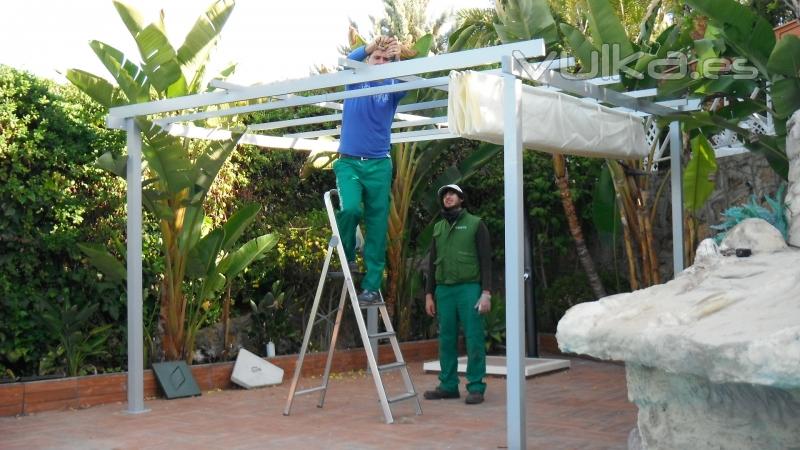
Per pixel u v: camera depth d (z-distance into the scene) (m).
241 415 6.80
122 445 5.62
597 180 10.66
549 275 12.23
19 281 7.70
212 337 9.32
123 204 8.53
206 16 7.91
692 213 9.84
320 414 6.78
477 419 6.41
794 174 4.43
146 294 8.25
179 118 7.29
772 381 2.80
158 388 7.87
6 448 5.56
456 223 7.20
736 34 6.03
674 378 3.62
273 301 9.41
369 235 6.70
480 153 10.16
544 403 7.15
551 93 5.63
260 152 10.00
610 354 3.54
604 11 6.99
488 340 11.08
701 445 3.57
